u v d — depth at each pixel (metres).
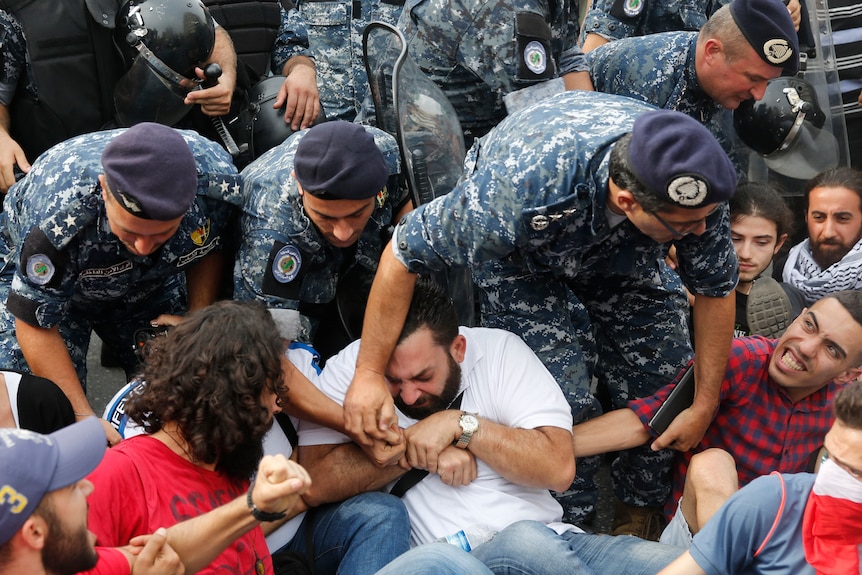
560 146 2.25
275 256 2.56
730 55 3.04
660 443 2.74
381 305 2.43
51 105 3.02
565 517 3.01
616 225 2.42
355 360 2.61
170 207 2.27
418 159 2.68
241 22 3.60
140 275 2.62
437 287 2.56
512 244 2.30
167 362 1.93
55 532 1.48
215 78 3.03
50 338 2.55
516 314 2.80
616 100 2.48
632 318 2.88
